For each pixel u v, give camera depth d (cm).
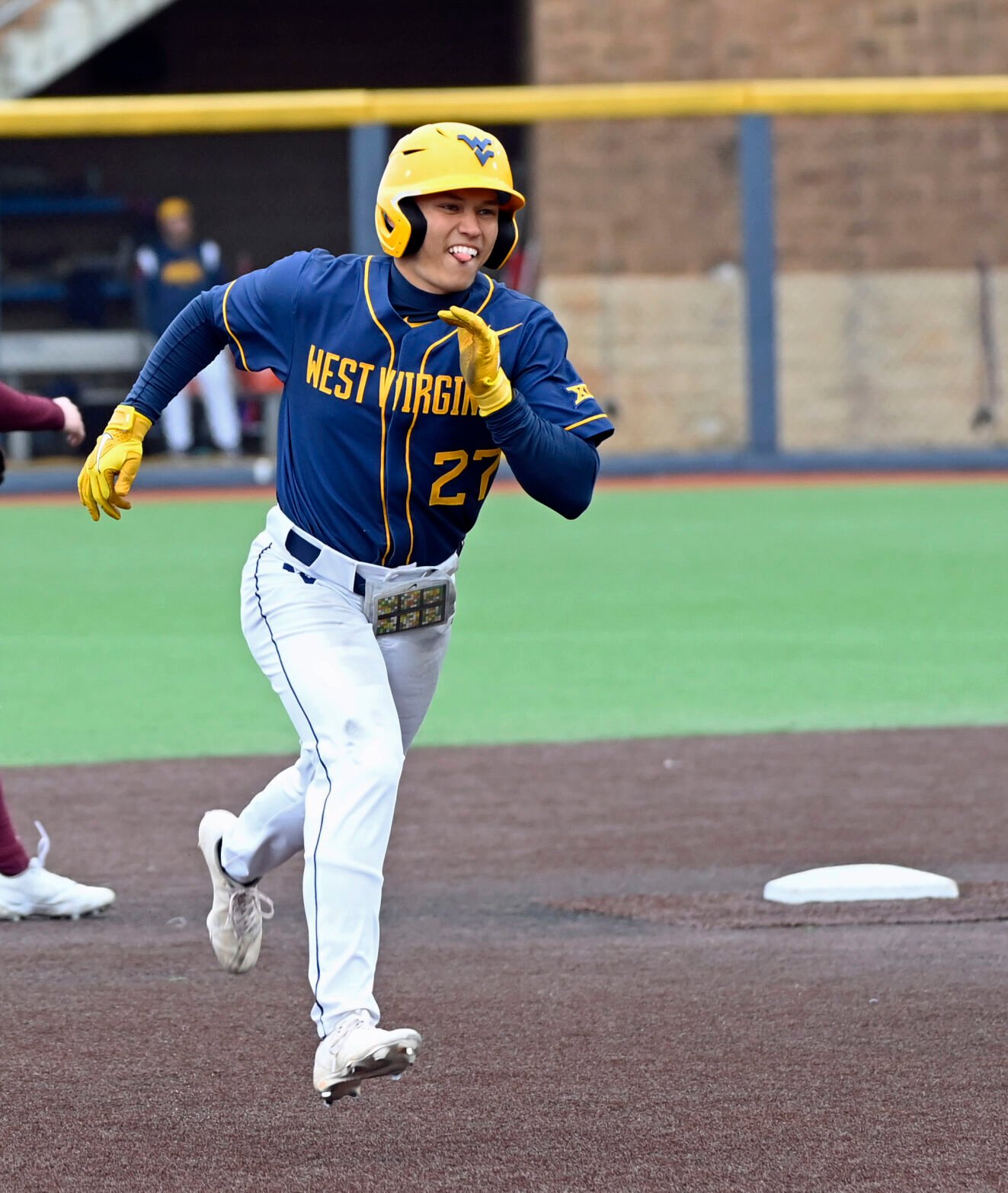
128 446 1499
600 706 3050
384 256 1409
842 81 7750
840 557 4750
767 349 6875
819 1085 1438
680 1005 1644
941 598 4091
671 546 5022
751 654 3491
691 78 7762
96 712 3009
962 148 7731
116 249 8438
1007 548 4862
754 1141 1323
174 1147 1324
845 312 7806
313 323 1400
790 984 1703
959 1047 1525
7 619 3938
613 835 2262
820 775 2561
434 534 1429
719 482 6744
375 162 6512
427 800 2442
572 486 1355
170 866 2141
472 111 6588
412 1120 1374
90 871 2122
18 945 1853
